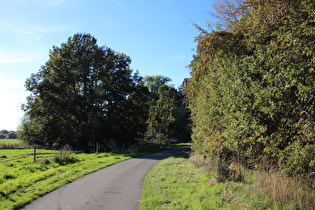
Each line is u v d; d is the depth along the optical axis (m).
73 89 33.47
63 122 31.36
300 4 5.07
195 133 13.65
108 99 33.38
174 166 13.87
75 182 9.64
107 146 33.91
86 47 32.62
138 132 36.62
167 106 48.19
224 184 7.57
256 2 6.95
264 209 5.29
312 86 4.48
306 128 4.51
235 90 6.82
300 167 4.60
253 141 6.01
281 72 5.08
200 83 12.23
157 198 6.79
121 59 35.25
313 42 4.54
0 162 16.05
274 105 5.24
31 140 33.28
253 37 6.21
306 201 5.04
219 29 8.80
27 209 6.09
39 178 10.29
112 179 10.32
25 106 31.73
